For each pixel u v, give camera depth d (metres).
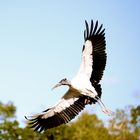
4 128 33.59
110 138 36.03
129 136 36.03
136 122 35.97
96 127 36.59
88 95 16.38
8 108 34.22
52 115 17.33
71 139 33.91
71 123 35.09
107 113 16.17
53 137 33.50
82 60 16.53
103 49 16.50
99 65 16.50
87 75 16.50
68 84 16.69
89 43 16.55
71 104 17.03
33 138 33.31
